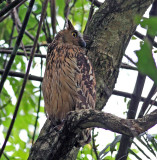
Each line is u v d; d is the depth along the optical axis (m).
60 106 7.98
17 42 7.58
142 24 2.99
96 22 8.17
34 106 13.30
